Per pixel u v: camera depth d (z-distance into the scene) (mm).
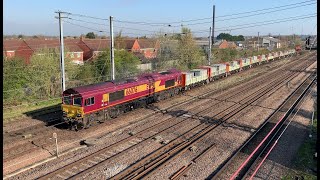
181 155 20188
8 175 16875
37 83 40688
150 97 35250
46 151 20766
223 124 27422
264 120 29000
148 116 30391
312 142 22250
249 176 17109
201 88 47062
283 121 28500
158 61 63875
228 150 21188
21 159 19250
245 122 28188
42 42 72625
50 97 40469
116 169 17938
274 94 42219
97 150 21078
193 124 27609
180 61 66375
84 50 76125
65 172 17625
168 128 26156
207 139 23359
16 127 26312
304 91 44094
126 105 31344
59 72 43000
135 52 75062
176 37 71375
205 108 33812
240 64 68000
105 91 27750
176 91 41375
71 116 25797
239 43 160625
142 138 23734
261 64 85062
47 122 27594
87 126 26250
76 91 25500
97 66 48656
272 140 22922
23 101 37062
